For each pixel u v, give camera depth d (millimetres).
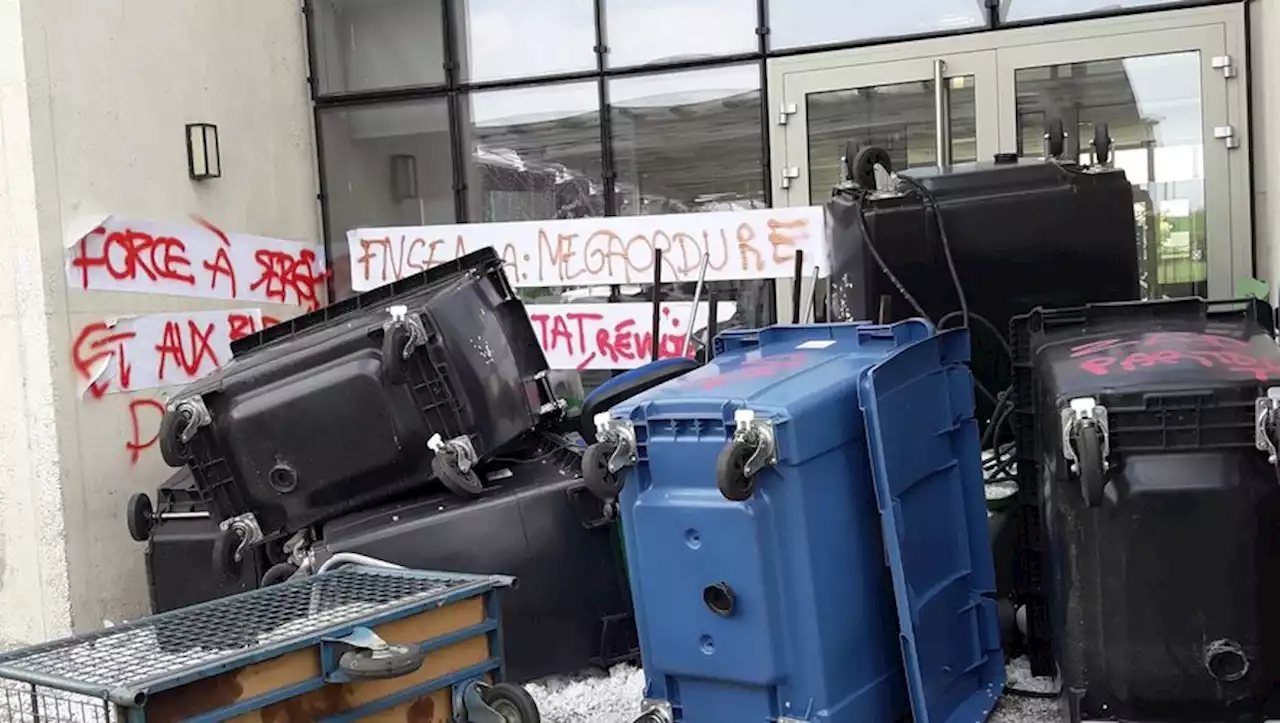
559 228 6645
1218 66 5758
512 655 4012
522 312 4586
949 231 4480
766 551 2996
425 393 4133
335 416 4168
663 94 6762
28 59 5211
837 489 3146
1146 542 3008
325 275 7230
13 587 5441
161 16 5996
